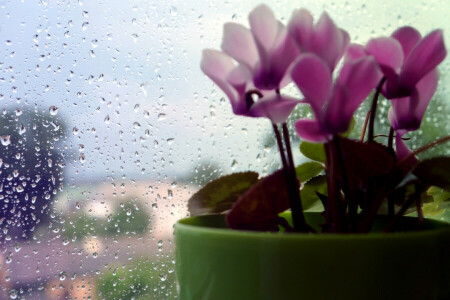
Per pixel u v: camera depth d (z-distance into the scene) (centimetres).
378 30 50
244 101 26
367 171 27
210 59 27
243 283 24
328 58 25
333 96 23
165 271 45
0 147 48
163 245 47
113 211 48
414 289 23
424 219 30
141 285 45
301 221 27
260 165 49
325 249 23
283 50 25
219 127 50
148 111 50
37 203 47
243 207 27
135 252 46
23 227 46
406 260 23
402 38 28
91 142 49
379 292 23
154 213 48
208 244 25
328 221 28
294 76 23
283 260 23
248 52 26
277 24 25
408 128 28
